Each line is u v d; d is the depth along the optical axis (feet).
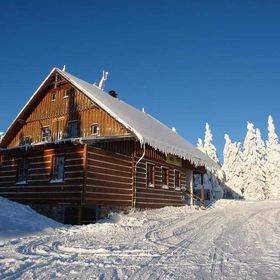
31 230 40.01
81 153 56.08
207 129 241.96
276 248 27.78
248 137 220.02
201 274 19.27
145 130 67.41
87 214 58.03
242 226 43.24
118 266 21.44
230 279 18.11
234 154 226.17
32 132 82.69
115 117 64.59
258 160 213.25
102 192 57.93
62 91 79.51
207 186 176.04
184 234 37.17
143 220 51.78
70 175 56.44
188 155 77.71
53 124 79.10
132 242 31.55
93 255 25.36
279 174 212.64
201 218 54.13
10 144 87.10
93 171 56.49
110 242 31.65
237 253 25.80
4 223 39.83
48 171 59.93
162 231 39.83
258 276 18.71
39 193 60.13
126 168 65.57
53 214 57.62
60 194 56.85
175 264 22.02
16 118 82.99
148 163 73.51
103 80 98.73
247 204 95.96
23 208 47.98
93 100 69.36
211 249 27.66
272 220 50.29
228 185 210.59
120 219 56.44
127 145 66.64
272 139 222.69
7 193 65.62
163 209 70.54
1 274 19.29
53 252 26.66
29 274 19.31
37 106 83.56
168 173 82.38
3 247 29.07
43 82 79.61
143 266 21.42
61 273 19.58
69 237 35.47
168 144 69.82
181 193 87.92
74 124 75.41
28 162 64.08
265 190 211.00
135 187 66.95
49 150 60.75
